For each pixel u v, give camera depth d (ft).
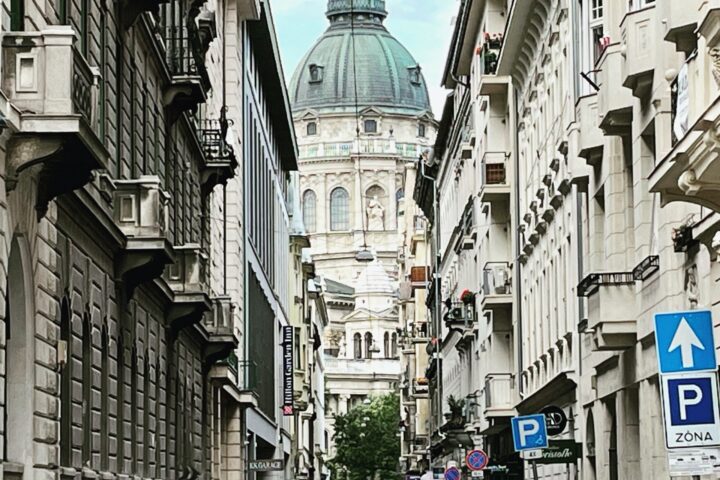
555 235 179.83
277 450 368.89
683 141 81.15
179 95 166.50
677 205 110.83
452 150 346.13
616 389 137.39
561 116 170.81
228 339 201.36
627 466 134.10
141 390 146.92
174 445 171.22
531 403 204.13
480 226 266.77
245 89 273.75
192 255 165.58
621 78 121.39
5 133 87.40
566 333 169.48
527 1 188.55
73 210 109.81
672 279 111.04
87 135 91.50
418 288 545.85
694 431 73.87
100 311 123.65
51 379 101.04
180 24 168.55
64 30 89.10
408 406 606.14
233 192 252.01
